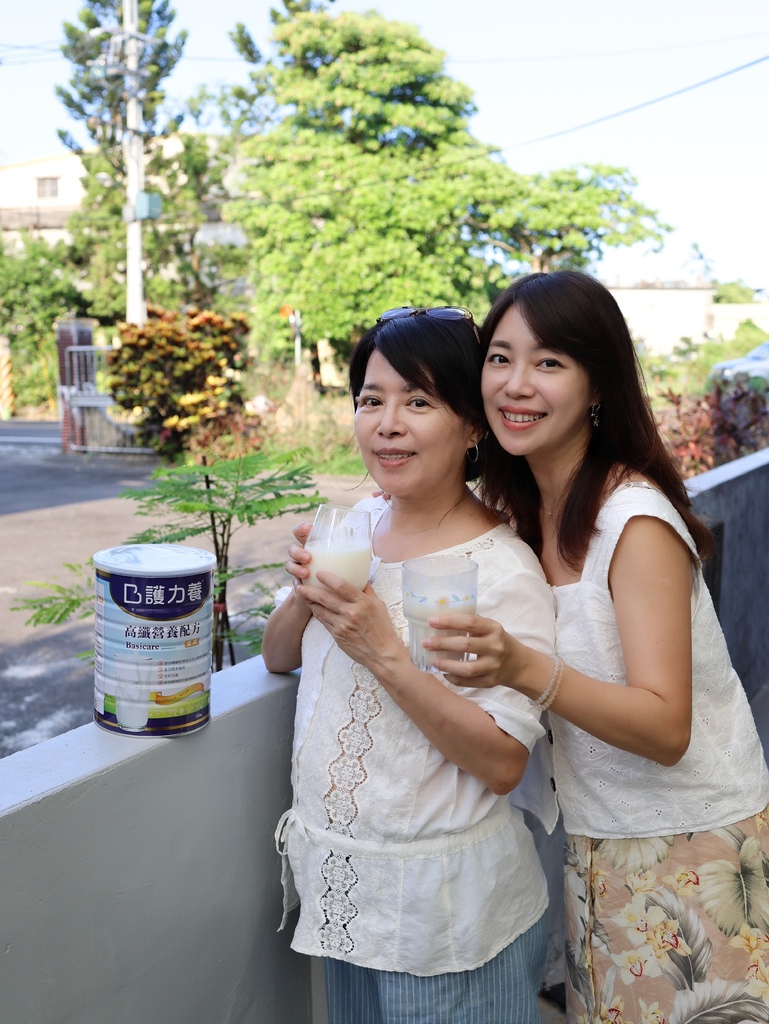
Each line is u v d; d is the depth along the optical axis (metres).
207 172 28.53
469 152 20.22
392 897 1.37
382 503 1.68
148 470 13.85
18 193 35.62
